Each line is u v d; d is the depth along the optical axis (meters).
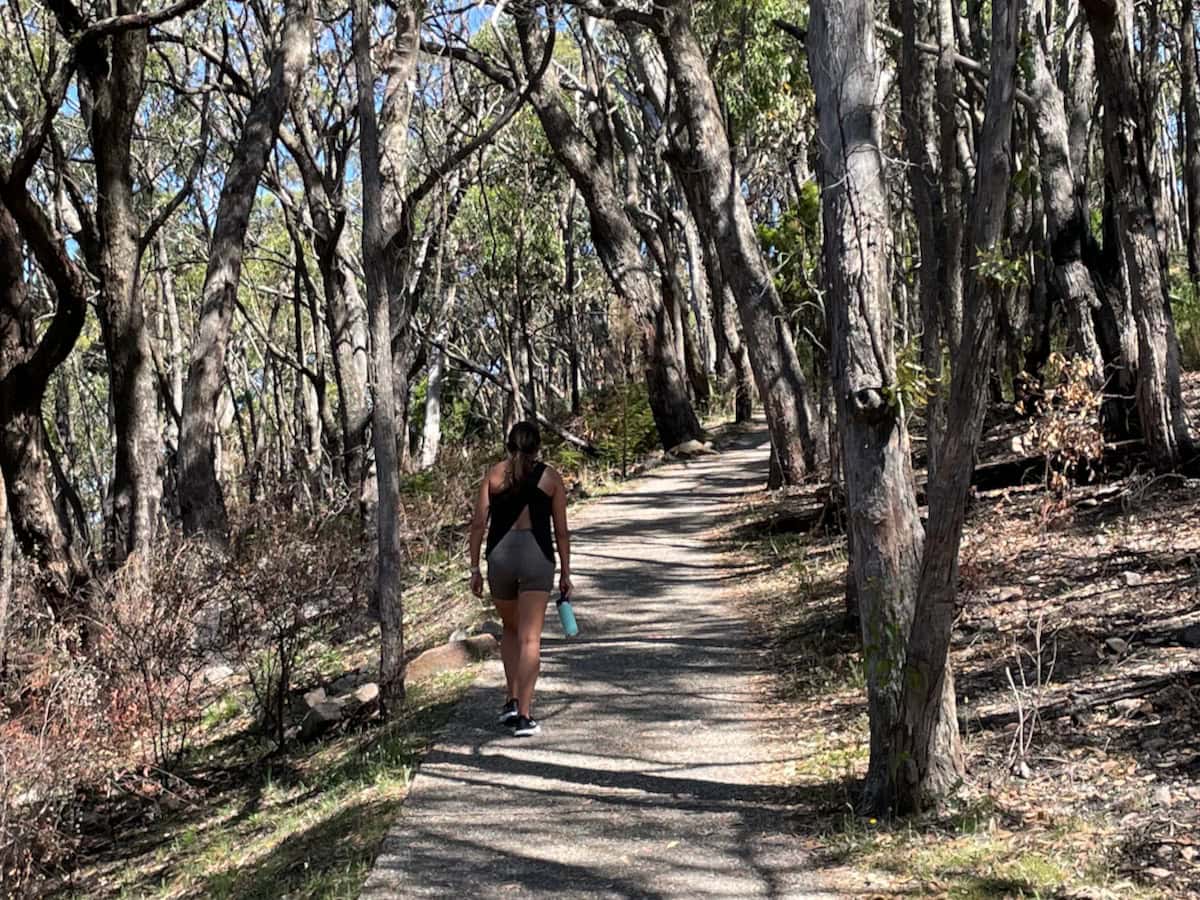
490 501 7.18
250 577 9.69
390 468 8.95
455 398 51.22
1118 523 9.54
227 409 38.47
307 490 18.89
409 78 15.89
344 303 19.09
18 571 12.18
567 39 32.16
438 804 6.12
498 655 9.67
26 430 14.24
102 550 16.88
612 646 9.40
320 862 5.81
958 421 4.93
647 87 24.16
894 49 12.30
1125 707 5.95
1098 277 10.96
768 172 28.27
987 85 4.76
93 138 15.45
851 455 5.52
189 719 10.42
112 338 15.34
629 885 4.94
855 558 5.57
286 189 28.06
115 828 8.59
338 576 10.34
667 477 21.20
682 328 34.19
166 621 9.31
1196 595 7.40
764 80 21.45
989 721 6.22
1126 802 4.98
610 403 26.48
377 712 9.02
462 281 34.78
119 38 15.33
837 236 5.48
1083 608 7.75
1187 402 13.26
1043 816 5.00
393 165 15.85
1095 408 9.28
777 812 5.66
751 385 31.64
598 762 6.63
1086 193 11.44
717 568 12.41
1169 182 31.22
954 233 7.30
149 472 15.32
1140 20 17.17
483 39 27.38
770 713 7.36
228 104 24.03
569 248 36.78
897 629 5.39
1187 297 19.69
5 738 7.48
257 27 23.33
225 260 14.77
